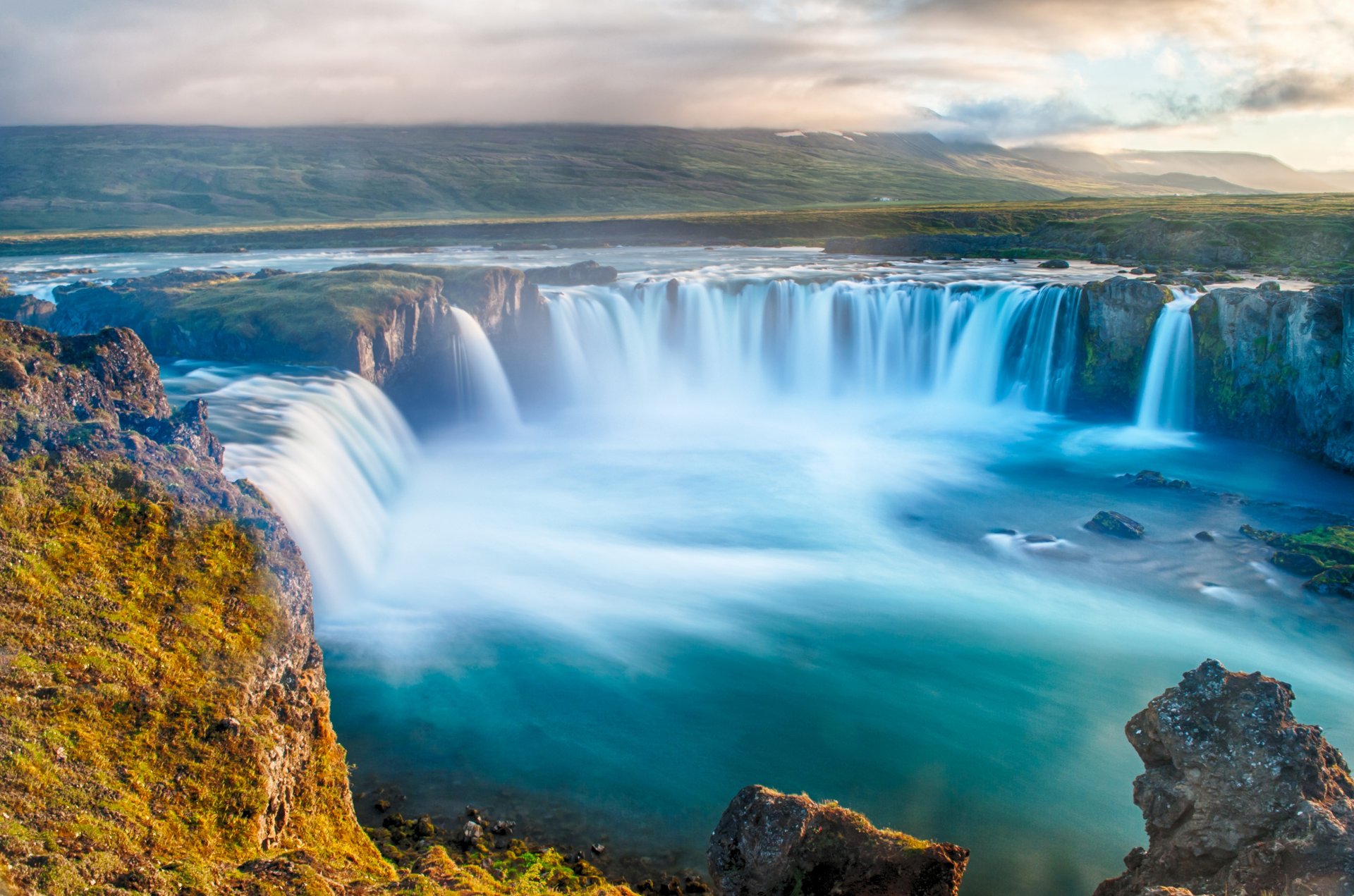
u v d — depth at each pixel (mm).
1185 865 18156
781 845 18016
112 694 18062
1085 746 31281
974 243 142500
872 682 35031
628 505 54500
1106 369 71312
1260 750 18031
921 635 38844
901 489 57812
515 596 41281
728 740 30938
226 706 19188
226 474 37500
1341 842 16047
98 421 24734
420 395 67562
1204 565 45812
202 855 16438
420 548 46625
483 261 128875
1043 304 73188
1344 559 44156
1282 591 42906
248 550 23109
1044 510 53938
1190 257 116188
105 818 15711
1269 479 58219
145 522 22438
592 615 39719
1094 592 43281
